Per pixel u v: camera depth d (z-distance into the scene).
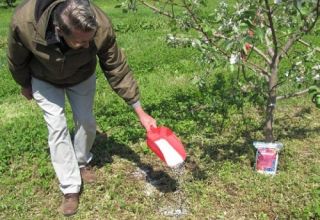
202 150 3.22
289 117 3.71
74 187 2.72
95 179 2.96
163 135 2.52
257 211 2.63
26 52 2.37
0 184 3.02
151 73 5.05
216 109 3.78
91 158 3.04
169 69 5.11
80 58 2.35
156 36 6.96
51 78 2.50
